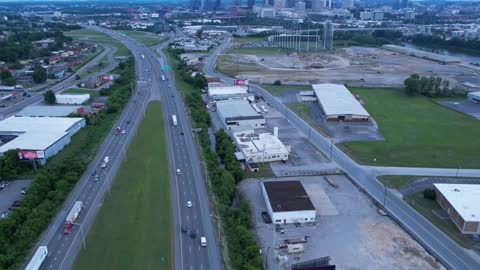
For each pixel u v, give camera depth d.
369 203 116.31
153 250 92.19
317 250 94.12
